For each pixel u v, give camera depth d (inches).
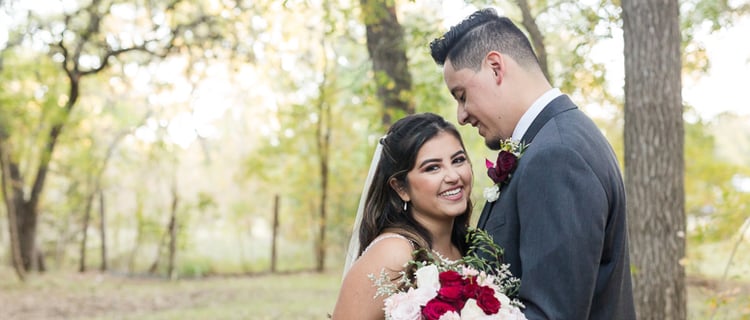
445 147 92.5
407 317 75.4
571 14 242.7
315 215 644.1
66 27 479.2
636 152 174.6
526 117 84.9
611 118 336.8
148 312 346.6
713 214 228.4
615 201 79.4
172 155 628.1
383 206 96.0
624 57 177.8
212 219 664.4
